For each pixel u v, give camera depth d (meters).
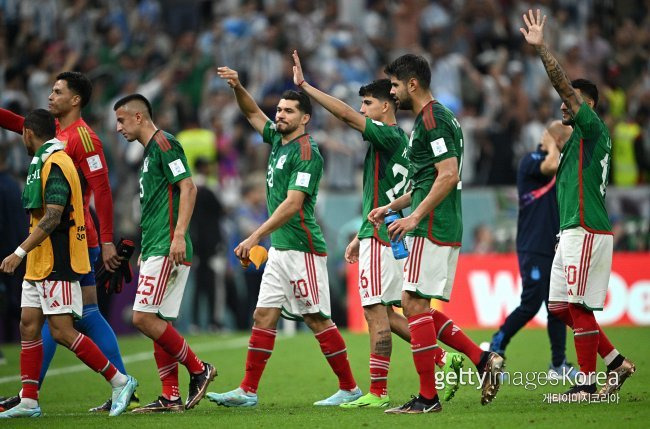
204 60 64.56
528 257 31.78
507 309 46.72
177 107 59.72
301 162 26.08
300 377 33.41
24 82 58.59
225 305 52.03
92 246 27.14
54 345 26.94
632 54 70.25
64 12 66.62
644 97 63.12
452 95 62.38
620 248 50.81
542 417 22.17
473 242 50.91
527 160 31.95
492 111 62.47
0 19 62.72
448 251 23.47
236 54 64.56
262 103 58.12
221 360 38.41
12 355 42.44
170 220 25.66
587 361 25.23
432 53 63.41
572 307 25.45
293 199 25.66
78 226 24.97
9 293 36.25
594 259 25.05
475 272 47.03
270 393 29.83
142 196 25.88
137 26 68.06
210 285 50.34
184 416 24.27
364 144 57.84
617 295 46.75
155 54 64.94
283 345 43.12
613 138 57.12
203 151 54.81
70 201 24.88
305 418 23.33
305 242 26.38
